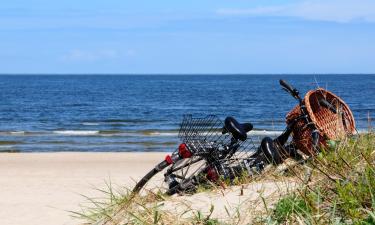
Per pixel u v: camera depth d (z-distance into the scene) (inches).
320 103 309.0
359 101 2603.3
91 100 3024.1
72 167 660.1
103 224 243.6
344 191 202.8
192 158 273.7
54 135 1205.1
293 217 199.3
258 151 279.6
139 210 243.9
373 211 190.4
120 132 1261.1
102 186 486.3
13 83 7160.4
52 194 445.4
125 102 2829.7
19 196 435.2
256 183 254.2
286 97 3230.8
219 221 216.5
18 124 1593.3
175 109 2287.2
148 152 861.8
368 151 253.4
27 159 744.3
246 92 4045.3
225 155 272.8
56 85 6195.9
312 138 274.7
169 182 276.2
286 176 256.4
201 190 261.4
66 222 318.7
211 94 3737.7
